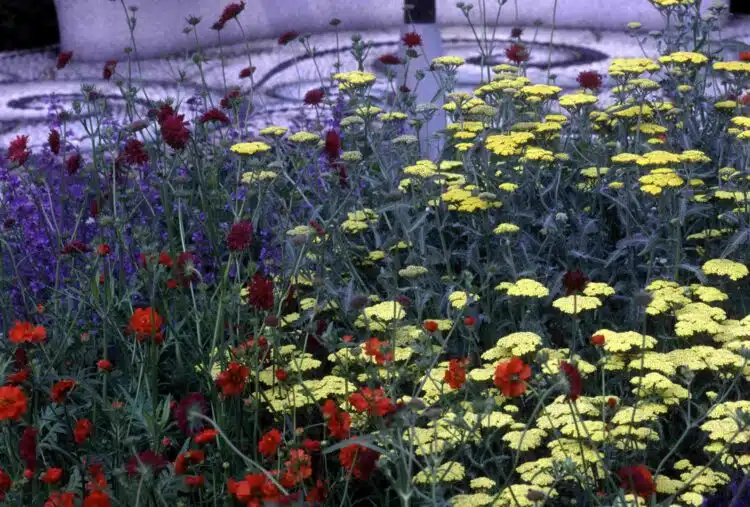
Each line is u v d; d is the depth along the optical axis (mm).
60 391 3037
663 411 2943
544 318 3750
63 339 3568
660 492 2762
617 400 3018
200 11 11344
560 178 4648
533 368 3316
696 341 3598
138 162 3906
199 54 5379
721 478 2826
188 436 3158
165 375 3660
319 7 11758
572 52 10336
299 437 2916
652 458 3191
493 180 4477
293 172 4980
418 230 4254
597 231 4285
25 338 3123
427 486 2898
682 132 4906
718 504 2943
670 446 3268
